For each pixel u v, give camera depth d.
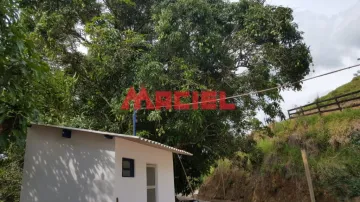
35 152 6.36
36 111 4.53
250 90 9.41
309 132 13.55
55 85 7.42
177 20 8.73
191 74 8.17
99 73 8.95
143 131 8.38
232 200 16.66
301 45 9.59
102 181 5.48
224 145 10.03
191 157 10.83
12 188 8.87
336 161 11.34
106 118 9.25
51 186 6.00
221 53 9.12
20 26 4.32
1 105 4.18
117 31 8.90
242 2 9.90
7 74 3.82
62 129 6.12
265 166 14.73
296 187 12.41
